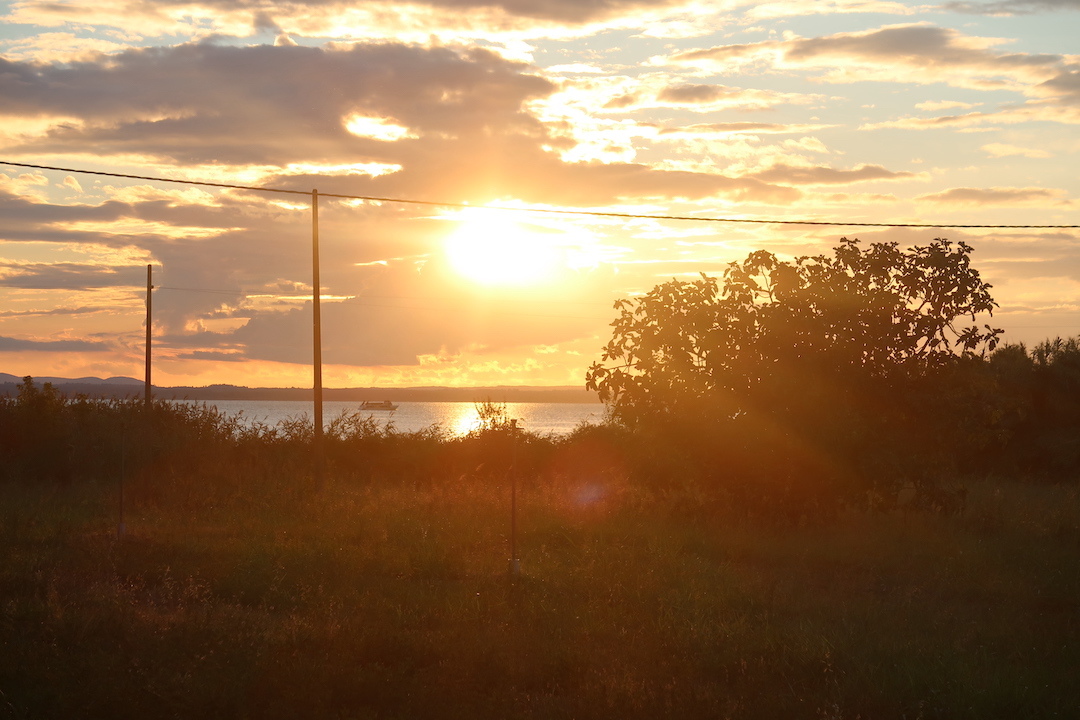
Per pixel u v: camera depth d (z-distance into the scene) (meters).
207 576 12.15
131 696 6.91
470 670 7.95
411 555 13.48
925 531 15.44
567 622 9.72
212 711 6.86
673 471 16.69
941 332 16.53
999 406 16.30
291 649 8.38
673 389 17.02
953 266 16.19
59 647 8.24
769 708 7.25
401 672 7.73
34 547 14.12
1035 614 10.67
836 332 16.25
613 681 7.61
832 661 8.42
